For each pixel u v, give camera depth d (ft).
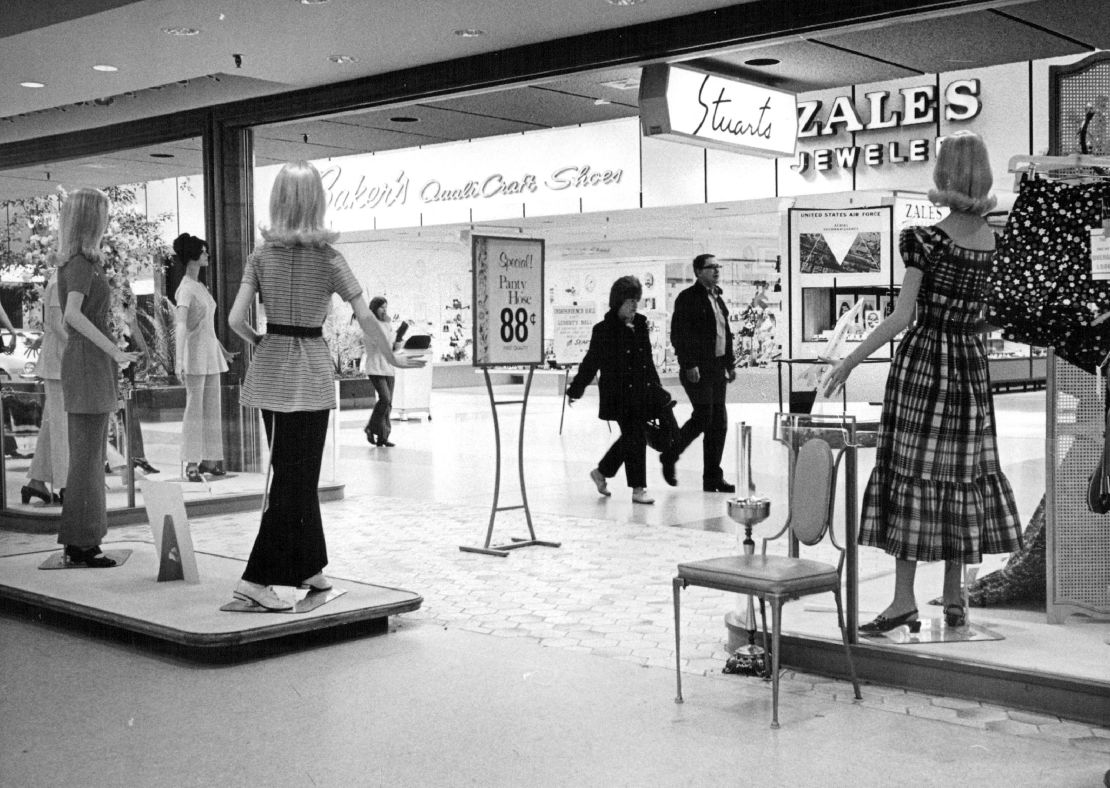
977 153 13.76
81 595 16.89
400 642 15.79
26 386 24.99
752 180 32.19
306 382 15.80
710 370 28.96
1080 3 20.93
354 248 51.98
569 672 14.26
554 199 39.50
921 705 12.86
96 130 32.96
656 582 19.45
